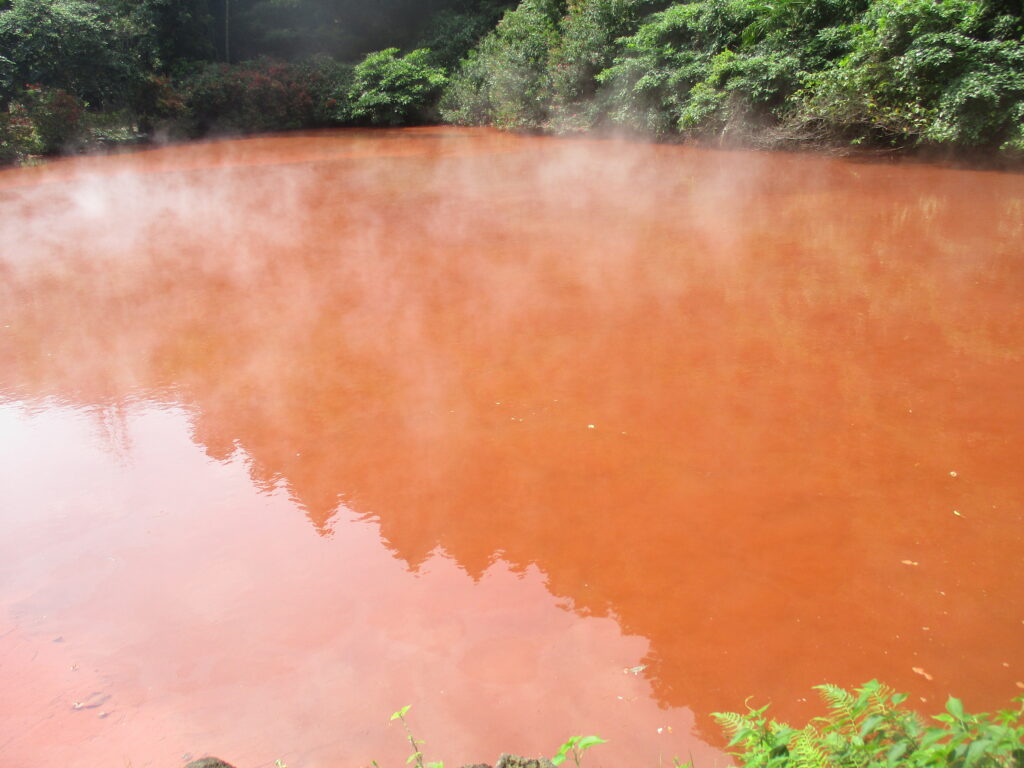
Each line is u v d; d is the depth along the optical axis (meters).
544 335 5.63
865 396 4.42
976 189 9.88
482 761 2.18
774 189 10.73
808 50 14.21
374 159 16.70
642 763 2.15
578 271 7.20
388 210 10.59
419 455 4.04
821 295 6.18
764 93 14.45
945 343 5.11
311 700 2.46
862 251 7.39
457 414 4.48
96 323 6.46
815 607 2.78
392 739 2.28
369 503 3.63
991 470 3.61
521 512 3.48
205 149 20.48
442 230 9.19
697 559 3.08
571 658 2.59
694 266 7.17
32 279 7.89
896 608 2.75
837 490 3.51
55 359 5.68
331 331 5.96
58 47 20.45
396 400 4.70
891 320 5.56
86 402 4.91
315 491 3.76
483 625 2.78
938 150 12.22
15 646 2.78
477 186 12.26
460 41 28.03
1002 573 2.92
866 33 12.42
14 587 3.14
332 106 26.16
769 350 5.14
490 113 23.73
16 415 4.76
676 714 2.33
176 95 23.72
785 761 1.51
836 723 1.77
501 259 7.74
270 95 25.39
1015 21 11.27
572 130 19.61
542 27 21.75
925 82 11.87
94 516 3.64
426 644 2.69
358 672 2.57
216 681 2.56
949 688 2.38
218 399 4.86
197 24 27.67
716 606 2.81
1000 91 10.88
